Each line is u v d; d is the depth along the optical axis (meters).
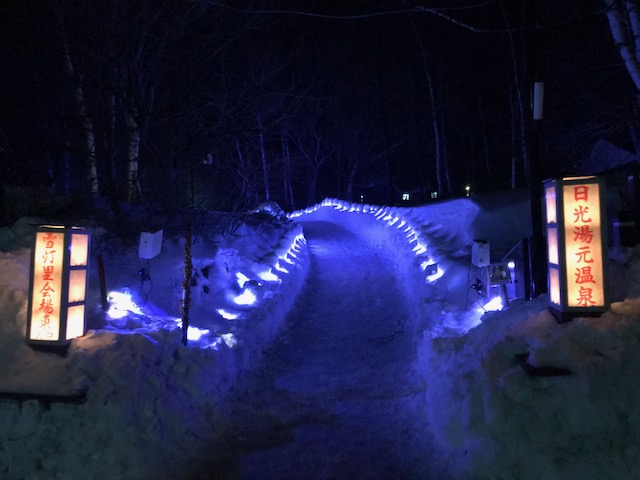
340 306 12.20
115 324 6.84
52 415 5.10
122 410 5.19
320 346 9.73
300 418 6.61
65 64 12.69
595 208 5.25
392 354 8.76
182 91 14.44
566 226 5.30
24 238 7.89
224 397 7.07
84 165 13.57
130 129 13.45
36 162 13.88
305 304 12.42
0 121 12.78
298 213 33.97
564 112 22.17
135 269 8.44
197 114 14.99
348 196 40.12
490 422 4.66
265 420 6.59
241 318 9.25
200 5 13.05
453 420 5.18
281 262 13.14
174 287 8.73
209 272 9.88
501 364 5.14
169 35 13.41
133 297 7.81
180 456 5.51
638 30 8.27
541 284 7.21
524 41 7.59
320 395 7.38
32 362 5.67
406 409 6.50
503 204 11.57
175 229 10.57
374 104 35.94
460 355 6.12
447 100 29.38
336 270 15.48
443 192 25.69
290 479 5.16
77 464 4.88
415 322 9.42
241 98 15.51
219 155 24.30
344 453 5.61
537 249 7.27
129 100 13.02
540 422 4.40
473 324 7.80
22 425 5.07
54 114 13.41
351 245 18.45
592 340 4.72
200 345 7.35
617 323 4.76
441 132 27.48
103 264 7.51
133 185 13.66
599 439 4.20
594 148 19.98
